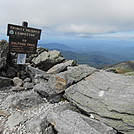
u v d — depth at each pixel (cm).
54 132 182
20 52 325
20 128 188
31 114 218
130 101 198
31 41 333
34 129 180
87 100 227
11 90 288
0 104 237
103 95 223
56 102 262
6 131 181
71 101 246
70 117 188
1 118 205
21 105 232
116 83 240
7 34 302
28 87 307
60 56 426
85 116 204
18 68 342
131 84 230
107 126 183
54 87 281
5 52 322
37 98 254
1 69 324
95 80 261
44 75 313
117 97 212
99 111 205
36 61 396
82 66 313
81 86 258
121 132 180
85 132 162
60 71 344
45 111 224
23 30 317
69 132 163
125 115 187
